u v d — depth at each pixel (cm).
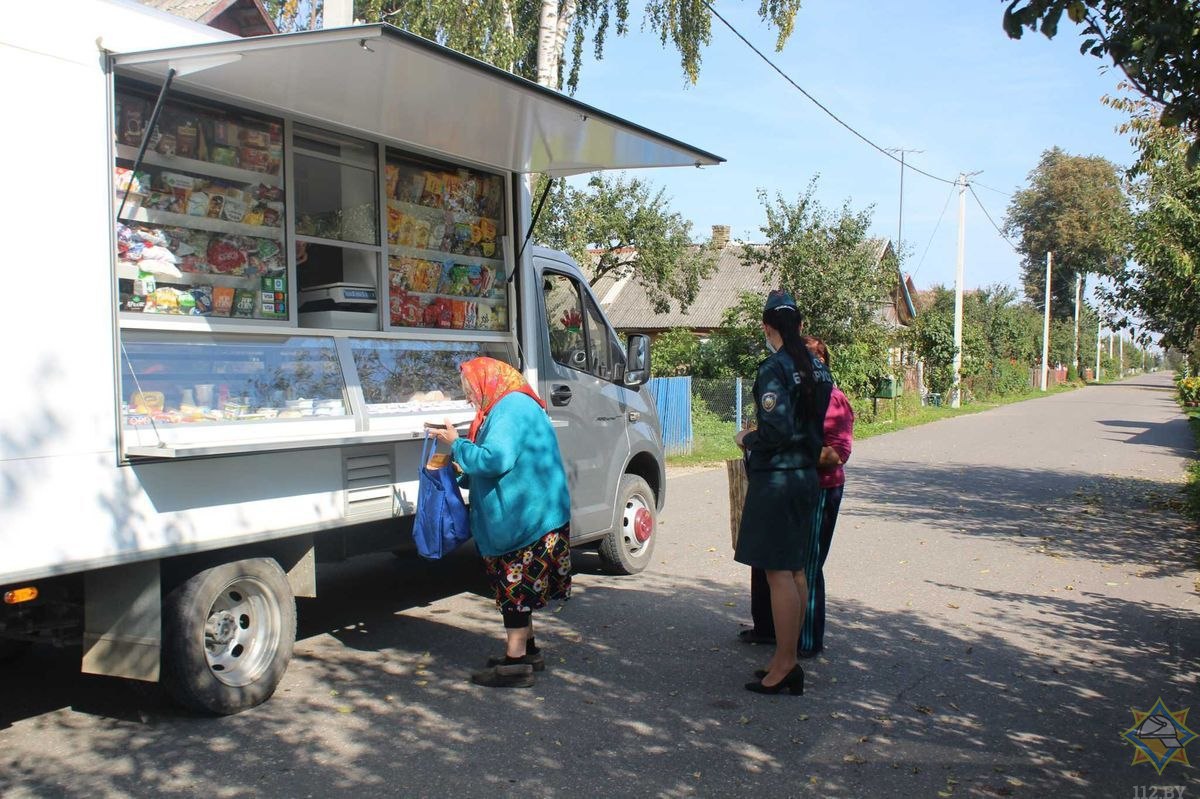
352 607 687
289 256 523
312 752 427
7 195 377
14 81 381
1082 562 876
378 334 570
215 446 419
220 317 486
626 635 619
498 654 575
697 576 793
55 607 436
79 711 474
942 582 787
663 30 1695
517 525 507
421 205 614
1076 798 398
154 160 458
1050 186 7131
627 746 441
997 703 507
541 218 2023
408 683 521
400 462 554
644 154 623
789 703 501
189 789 388
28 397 379
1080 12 348
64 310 394
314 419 512
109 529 404
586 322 755
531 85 475
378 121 538
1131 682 545
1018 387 4738
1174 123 362
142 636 427
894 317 4138
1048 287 5334
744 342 2253
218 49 407
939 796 397
